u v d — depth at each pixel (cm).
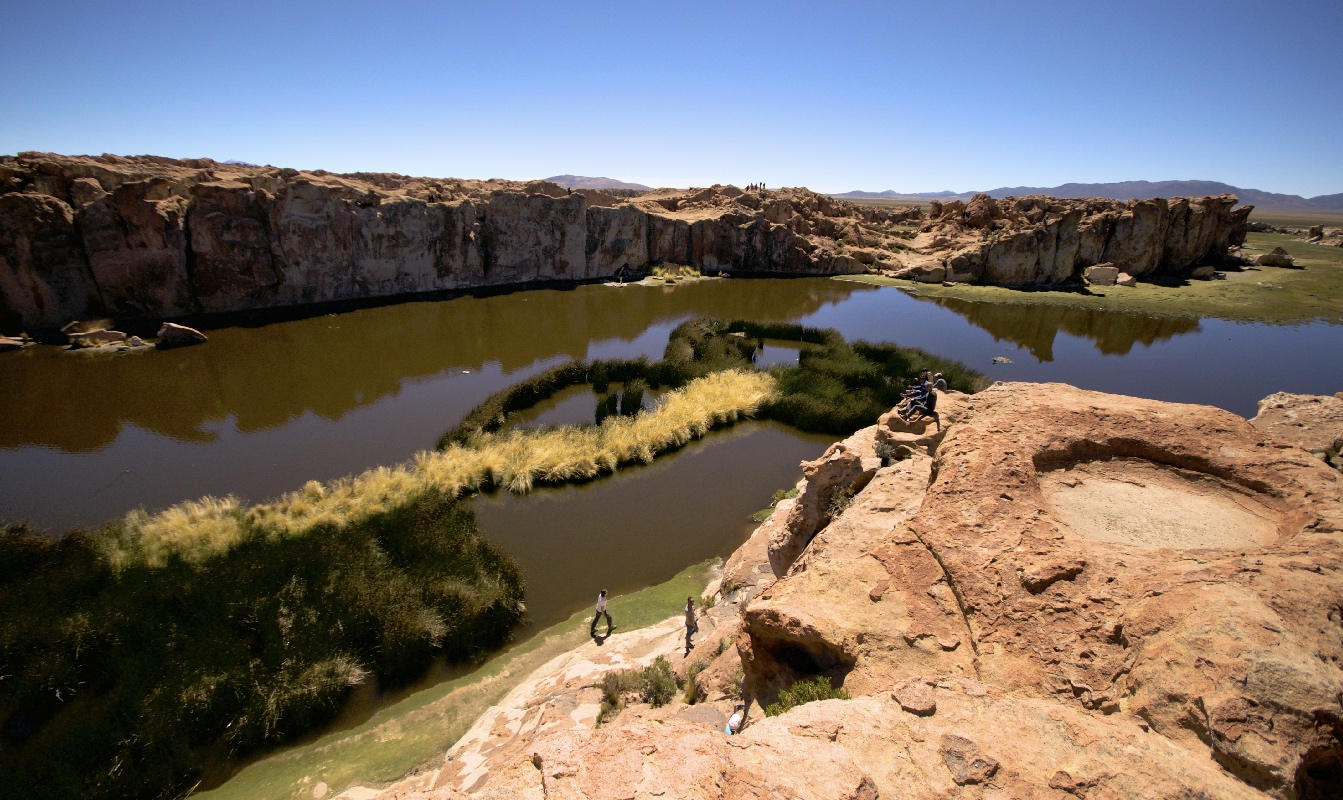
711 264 8081
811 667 948
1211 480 1027
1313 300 6475
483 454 2598
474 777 1040
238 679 1419
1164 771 554
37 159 3959
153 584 1638
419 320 5006
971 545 897
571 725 1148
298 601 1633
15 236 3644
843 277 8000
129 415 3078
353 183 5509
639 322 5450
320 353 4094
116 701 1338
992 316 6000
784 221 8812
